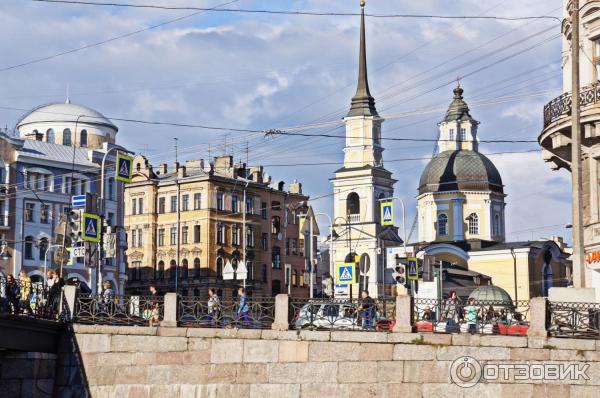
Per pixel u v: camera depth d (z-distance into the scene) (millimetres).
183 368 44219
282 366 42594
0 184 102500
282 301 43156
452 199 130750
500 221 132500
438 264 65938
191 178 137625
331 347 41938
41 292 46188
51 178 107688
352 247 132500
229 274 83000
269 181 151125
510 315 43438
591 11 46781
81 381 45812
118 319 46375
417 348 40562
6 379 46781
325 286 77438
